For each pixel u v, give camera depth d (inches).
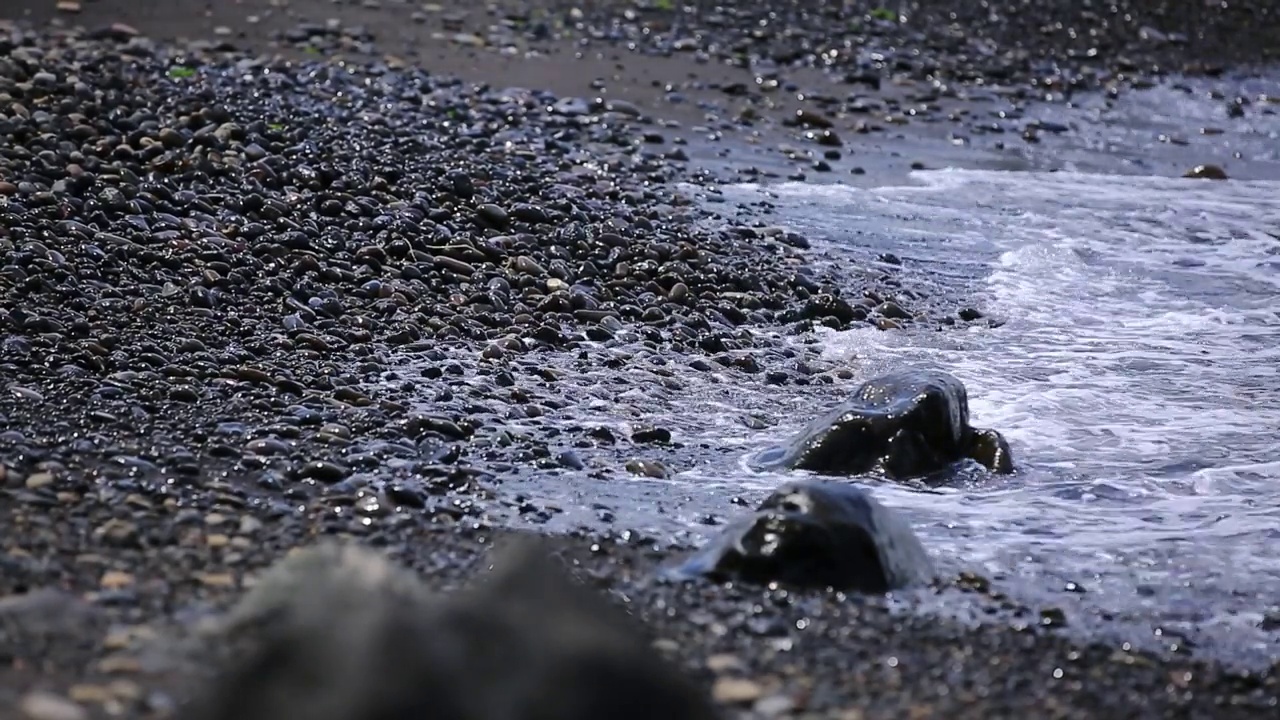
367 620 722.2
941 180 2180.1
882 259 1812.3
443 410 1255.5
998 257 1863.9
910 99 2608.3
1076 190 2175.2
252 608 801.6
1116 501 1192.2
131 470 1047.6
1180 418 1385.3
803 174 2144.4
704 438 1272.1
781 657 865.5
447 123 2137.1
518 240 1683.1
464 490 1099.3
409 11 2839.6
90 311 1363.2
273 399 1230.9
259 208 1672.0
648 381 1387.8
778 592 955.3
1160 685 878.4
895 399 1258.0
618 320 1529.3
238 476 1070.4
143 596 856.9
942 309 1673.2
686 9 3036.4
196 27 2573.8
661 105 2421.3
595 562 991.0
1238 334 1638.8
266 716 693.3
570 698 703.7
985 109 2596.0
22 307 1344.7
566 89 2452.0
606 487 1139.3
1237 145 2490.2
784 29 2955.2
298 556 815.1
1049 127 2516.0
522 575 778.8
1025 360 1529.3
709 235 1807.3
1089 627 959.0
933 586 1000.2
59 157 1721.2
